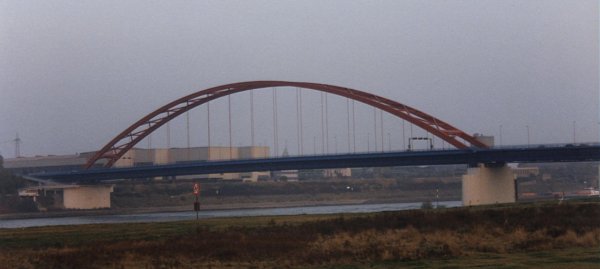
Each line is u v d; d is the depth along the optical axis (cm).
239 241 4881
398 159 14662
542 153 13400
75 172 19325
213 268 3672
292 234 5406
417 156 14388
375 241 4838
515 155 13750
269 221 7081
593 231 5091
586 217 6091
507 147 13638
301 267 3662
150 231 6178
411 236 5172
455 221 6134
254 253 4247
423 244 4631
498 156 13950
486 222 5950
